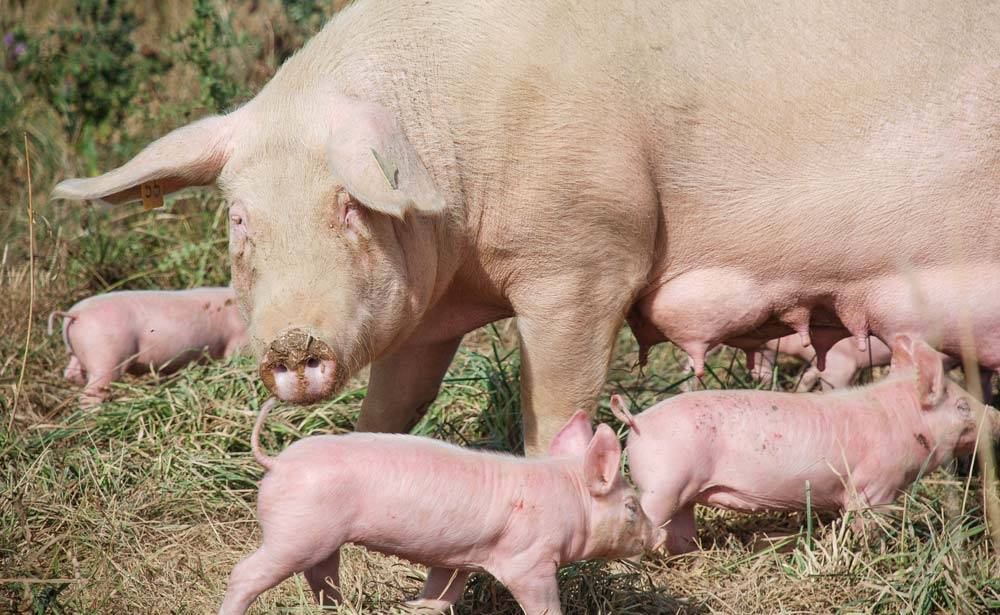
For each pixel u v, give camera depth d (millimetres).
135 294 18203
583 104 13258
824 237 14133
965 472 15383
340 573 12352
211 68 22844
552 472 10961
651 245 14078
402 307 12828
